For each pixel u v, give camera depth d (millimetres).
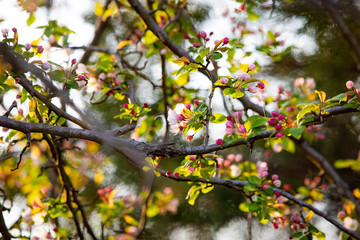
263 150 7262
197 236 7387
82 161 6582
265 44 5898
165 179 7121
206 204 7484
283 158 7277
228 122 3473
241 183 4230
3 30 3689
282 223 4516
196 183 4180
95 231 6812
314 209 4477
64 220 6844
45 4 6023
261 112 5195
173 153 3334
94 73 5180
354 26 7156
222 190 7492
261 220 4266
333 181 6281
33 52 3752
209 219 7406
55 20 5285
